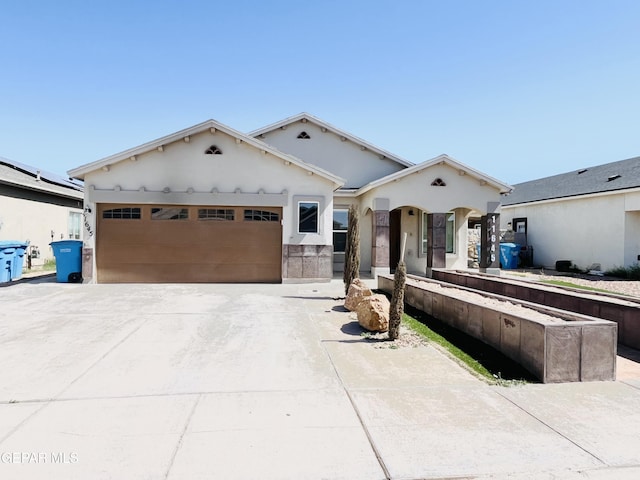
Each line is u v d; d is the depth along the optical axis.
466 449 3.06
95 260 11.77
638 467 2.85
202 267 12.17
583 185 18.44
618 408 3.80
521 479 2.71
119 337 6.04
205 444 3.09
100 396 3.94
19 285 11.34
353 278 9.28
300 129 16.42
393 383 4.39
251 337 6.14
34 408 3.67
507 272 17.27
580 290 8.09
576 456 2.98
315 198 12.41
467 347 5.76
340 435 3.25
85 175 11.64
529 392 4.18
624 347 6.11
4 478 2.64
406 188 13.90
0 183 15.75
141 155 11.82
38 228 18.36
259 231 12.39
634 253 15.24
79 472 2.72
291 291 10.66
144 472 2.73
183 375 4.53
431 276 13.59
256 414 3.60
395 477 2.72
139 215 11.98
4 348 5.45
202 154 12.02
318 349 5.59
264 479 2.68
